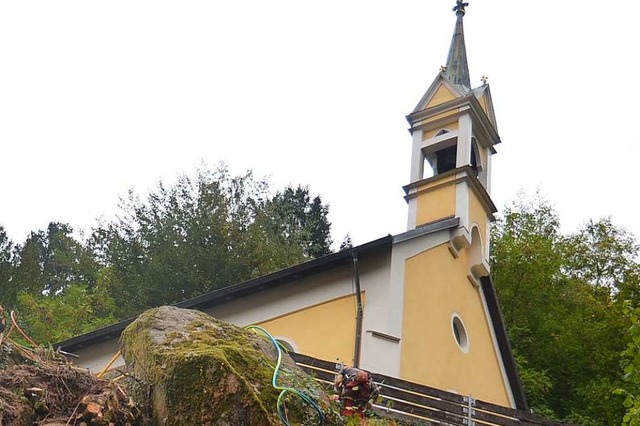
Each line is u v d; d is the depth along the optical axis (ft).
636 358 32.04
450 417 39.24
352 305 49.60
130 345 25.09
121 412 21.44
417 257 53.67
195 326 24.64
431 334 52.34
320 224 155.74
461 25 78.48
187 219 109.81
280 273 51.72
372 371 45.78
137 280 103.35
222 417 20.16
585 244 108.88
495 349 63.26
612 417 76.69
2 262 108.99
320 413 21.53
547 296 95.25
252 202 119.85
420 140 66.13
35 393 21.20
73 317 91.91
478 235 61.87
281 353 24.09
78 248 120.88
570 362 88.43
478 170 67.00
